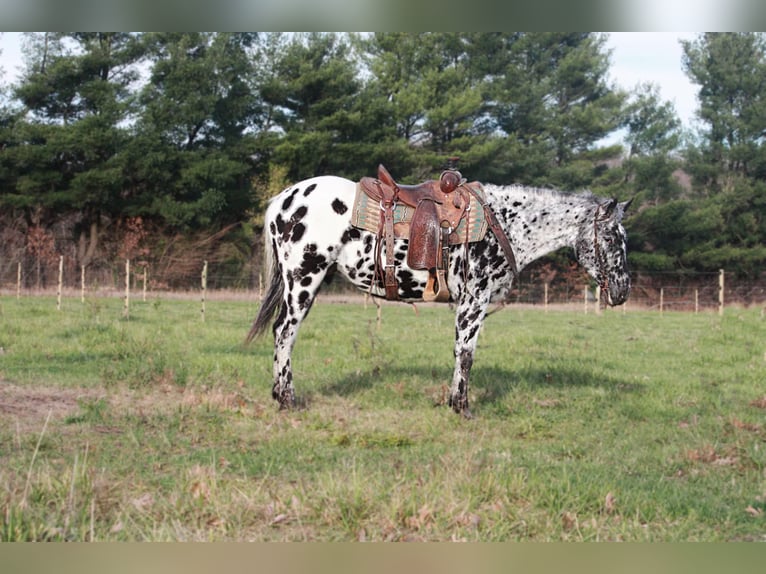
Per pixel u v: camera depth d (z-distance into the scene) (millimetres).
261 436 6770
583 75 40312
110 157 34312
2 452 5938
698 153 41281
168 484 5273
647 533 4758
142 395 8164
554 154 39344
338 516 4719
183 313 18875
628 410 8227
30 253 33281
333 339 13195
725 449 6707
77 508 4652
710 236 39781
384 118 35906
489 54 39594
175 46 34812
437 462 5855
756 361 12195
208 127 37844
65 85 35062
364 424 7309
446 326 16609
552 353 12508
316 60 38062
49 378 8781
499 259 7633
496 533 4633
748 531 4883
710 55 41438
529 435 7203
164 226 35438
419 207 7371
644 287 39281
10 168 34188
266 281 8039
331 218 7520
